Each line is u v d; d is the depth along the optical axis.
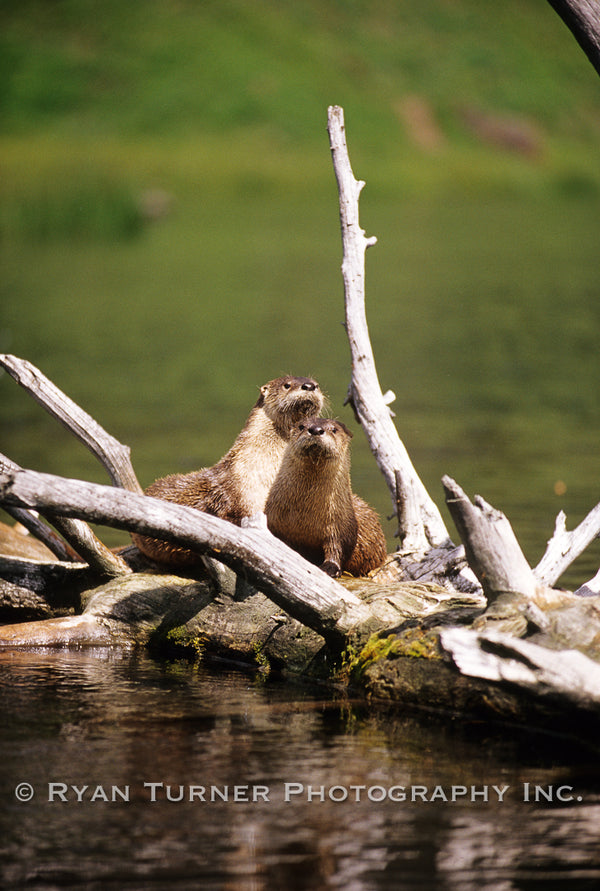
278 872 5.18
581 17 9.23
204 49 91.06
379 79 95.25
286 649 8.62
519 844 5.47
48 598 9.87
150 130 81.75
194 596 9.24
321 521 9.27
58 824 5.61
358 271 10.80
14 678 8.14
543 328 32.50
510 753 6.71
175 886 5.07
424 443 18.28
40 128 81.38
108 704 7.51
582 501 14.15
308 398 10.02
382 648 7.86
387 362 26.86
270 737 6.91
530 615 6.92
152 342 29.86
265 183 73.19
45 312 34.88
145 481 15.21
